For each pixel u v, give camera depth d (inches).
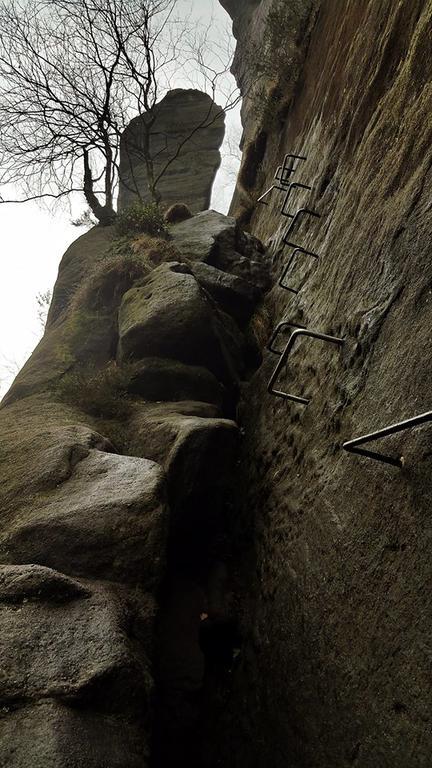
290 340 153.3
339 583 124.4
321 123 287.7
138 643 127.6
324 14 351.6
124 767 100.0
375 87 201.3
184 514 178.9
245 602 173.0
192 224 361.4
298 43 395.2
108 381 232.8
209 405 223.1
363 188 181.3
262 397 226.2
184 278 257.0
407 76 166.4
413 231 132.6
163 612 161.2
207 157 612.7
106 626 117.6
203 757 151.1
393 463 109.9
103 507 147.0
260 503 189.2
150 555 142.0
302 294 228.2
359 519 123.0
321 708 118.8
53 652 110.2
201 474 179.2
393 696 98.6
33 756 92.4
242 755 140.6
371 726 102.1
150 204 366.3
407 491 107.1
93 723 103.4
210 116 633.0
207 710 157.3
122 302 273.3
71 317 290.2
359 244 168.6
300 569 145.3
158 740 148.5
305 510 152.5
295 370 199.5
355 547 121.4
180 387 234.5
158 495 151.5
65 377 243.9
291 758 124.0
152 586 139.6
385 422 119.5
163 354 243.3
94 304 292.8
